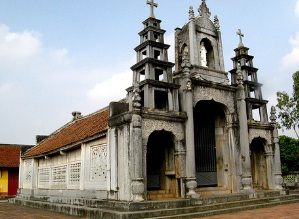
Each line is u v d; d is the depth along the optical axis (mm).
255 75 22125
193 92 17656
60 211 17641
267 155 20875
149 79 15766
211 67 20375
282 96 37938
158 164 17469
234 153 18656
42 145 26438
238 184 18281
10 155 35875
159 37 17703
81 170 18109
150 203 13492
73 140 19250
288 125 37625
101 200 15133
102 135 16375
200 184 18625
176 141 16125
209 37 20281
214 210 14477
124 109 16109
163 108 17406
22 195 26062
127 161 14328
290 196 19078
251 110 20672
